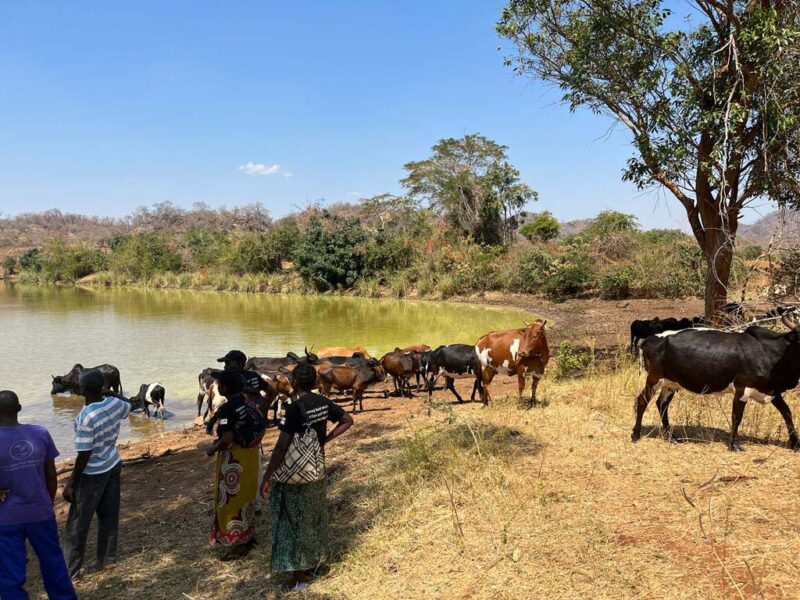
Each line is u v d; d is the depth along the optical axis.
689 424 7.41
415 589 4.59
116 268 65.81
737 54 9.82
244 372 6.52
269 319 29.94
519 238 52.34
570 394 9.79
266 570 5.45
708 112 10.25
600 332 21.19
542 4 12.23
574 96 12.58
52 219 156.88
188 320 29.92
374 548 5.36
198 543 6.37
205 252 60.97
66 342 23.17
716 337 6.25
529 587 4.32
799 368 5.80
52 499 4.98
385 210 59.41
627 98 11.98
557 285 32.97
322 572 5.17
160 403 13.44
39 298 46.56
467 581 4.55
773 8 9.91
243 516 5.82
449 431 8.16
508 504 5.63
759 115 10.60
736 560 4.26
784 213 10.00
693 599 3.90
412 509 5.90
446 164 52.94
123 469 9.66
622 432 7.36
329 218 49.34
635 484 5.76
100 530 6.06
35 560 6.72
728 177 11.31
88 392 5.86
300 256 46.94
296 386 5.14
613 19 11.43
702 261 28.72
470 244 45.94
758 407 7.80
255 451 5.86
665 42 11.10
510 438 7.48
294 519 5.06
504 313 30.27
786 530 4.56
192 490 8.18
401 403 12.19
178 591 5.35
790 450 6.17
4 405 4.72
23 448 4.68
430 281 40.59
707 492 5.39
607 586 4.18
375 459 7.88
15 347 22.14
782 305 9.80
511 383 13.20
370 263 45.84
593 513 5.25
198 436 11.53
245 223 96.75
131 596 5.38
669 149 10.95
